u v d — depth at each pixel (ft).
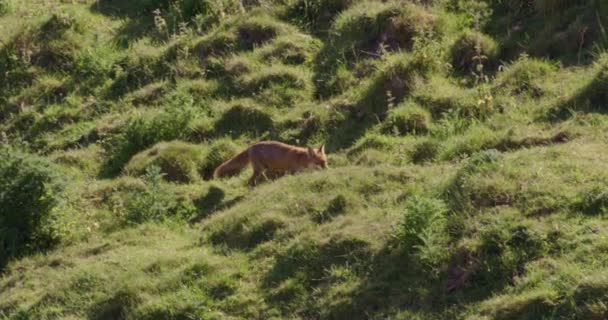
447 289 117.39
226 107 177.68
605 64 153.38
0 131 188.96
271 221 140.77
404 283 120.78
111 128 181.16
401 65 170.71
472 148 149.07
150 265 138.41
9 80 199.11
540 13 177.06
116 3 224.53
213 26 200.44
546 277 112.06
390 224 130.31
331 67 181.27
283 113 174.40
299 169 156.87
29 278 145.89
